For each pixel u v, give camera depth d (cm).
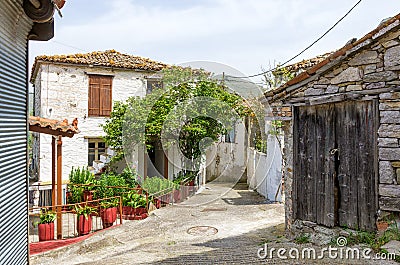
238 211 855
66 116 1131
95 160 1168
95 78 1165
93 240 647
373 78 459
